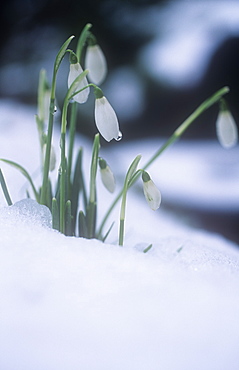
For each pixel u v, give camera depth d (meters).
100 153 1.37
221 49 1.57
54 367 0.54
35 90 1.57
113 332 0.56
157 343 0.56
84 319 0.56
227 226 1.08
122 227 0.66
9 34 1.70
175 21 1.65
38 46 1.65
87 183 0.94
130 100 1.57
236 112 1.55
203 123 1.57
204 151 1.45
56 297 0.57
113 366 0.54
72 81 0.64
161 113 1.57
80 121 1.45
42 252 0.60
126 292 0.58
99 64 0.72
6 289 0.57
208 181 1.22
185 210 1.11
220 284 0.60
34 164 1.00
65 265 0.59
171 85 1.58
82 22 1.65
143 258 0.61
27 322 0.55
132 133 1.56
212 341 0.56
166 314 0.57
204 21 1.62
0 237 0.60
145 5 1.67
